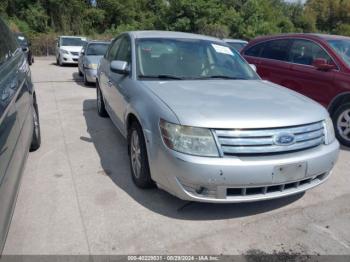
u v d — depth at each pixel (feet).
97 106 22.71
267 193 9.77
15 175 8.59
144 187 11.87
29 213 10.41
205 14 103.45
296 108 10.58
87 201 11.17
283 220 10.42
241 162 9.20
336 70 17.70
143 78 13.00
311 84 18.71
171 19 105.19
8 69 10.12
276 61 20.97
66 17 111.86
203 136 9.29
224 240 9.43
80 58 40.22
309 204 11.37
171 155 9.53
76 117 21.48
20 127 9.88
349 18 203.62
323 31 201.05
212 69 14.03
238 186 9.34
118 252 8.86
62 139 17.16
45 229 9.67
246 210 10.89
